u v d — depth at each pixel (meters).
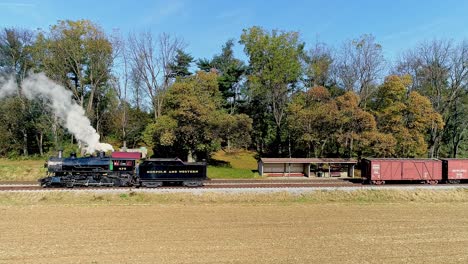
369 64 46.19
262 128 56.75
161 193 27.00
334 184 32.34
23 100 42.03
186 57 54.12
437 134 46.47
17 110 41.78
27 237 17.55
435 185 32.53
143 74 46.62
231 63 59.69
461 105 45.91
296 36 46.41
